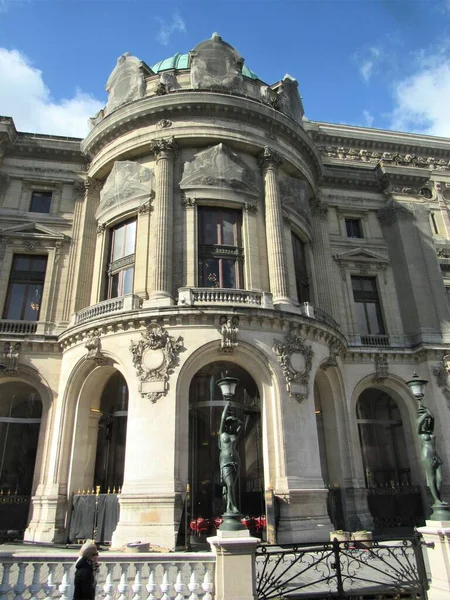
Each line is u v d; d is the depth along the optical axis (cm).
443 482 2522
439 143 3972
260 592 999
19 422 2459
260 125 2658
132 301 2167
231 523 1021
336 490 2394
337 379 2545
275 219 2480
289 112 2922
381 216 3262
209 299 2166
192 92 2544
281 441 1995
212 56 2725
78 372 2247
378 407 2870
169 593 977
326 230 3075
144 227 2425
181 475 1889
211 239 2452
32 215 2764
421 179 3312
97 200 2838
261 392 2123
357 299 3033
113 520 1967
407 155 3897
